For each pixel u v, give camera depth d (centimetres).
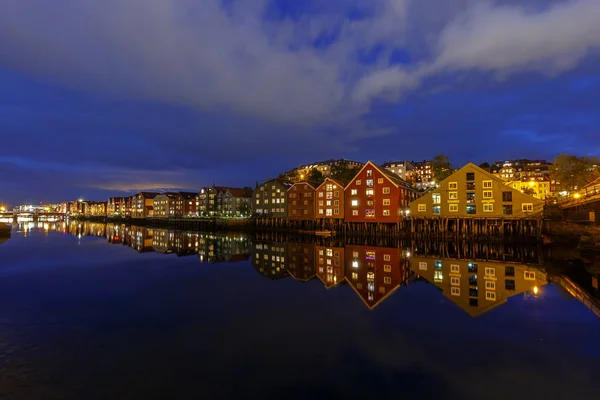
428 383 1020
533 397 944
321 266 3172
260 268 3077
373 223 6003
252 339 1355
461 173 5231
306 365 1132
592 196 3541
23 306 1802
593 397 941
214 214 11669
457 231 5112
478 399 935
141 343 1307
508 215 4903
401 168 13088
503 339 1345
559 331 1427
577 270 2823
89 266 3156
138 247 4838
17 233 7431
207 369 1097
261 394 955
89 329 1456
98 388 975
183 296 2045
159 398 927
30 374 1052
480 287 2230
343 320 1591
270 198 7944
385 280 2497
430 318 1611
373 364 1140
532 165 12294
